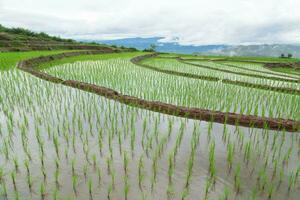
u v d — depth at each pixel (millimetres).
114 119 5629
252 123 5523
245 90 9008
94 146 4297
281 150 4348
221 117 5797
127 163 3775
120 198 2994
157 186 3244
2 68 11633
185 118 5750
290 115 6203
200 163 3850
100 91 7812
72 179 3322
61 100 6848
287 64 31906
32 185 3174
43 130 4855
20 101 6582
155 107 6562
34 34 45188
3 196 2951
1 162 3674
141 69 14398
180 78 11328
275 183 3369
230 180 3418
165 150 4250
